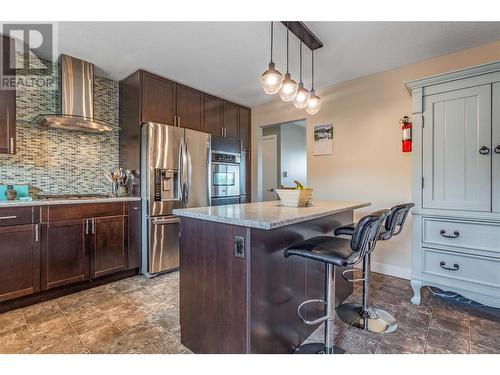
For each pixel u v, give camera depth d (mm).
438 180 2135
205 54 2623
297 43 2416
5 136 2324
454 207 2062
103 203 2650
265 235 1422
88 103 2791
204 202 3400
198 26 2160
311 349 1662
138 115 2971
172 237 3031
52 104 2805
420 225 2209
